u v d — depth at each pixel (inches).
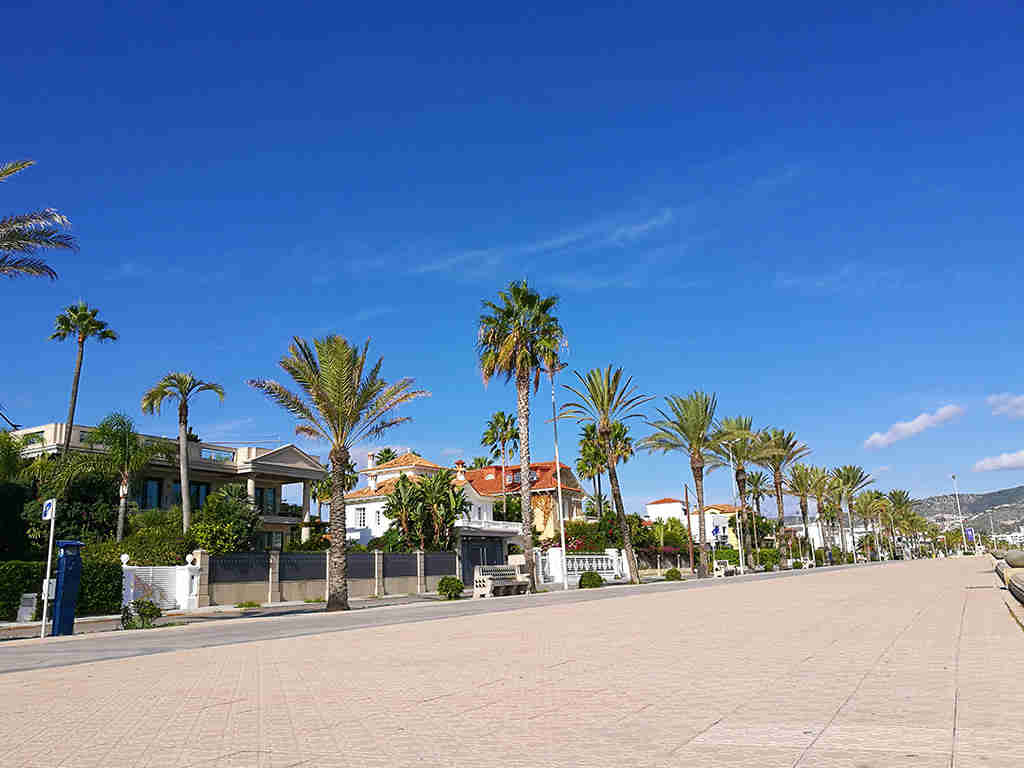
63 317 1852.9
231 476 1991.9
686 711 244.8
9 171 823.7
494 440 3395.7
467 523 2199.8
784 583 1314.0
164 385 1626.5
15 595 979.3
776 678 307.3
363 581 1493.6
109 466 1579.7
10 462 1470.2
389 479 2701.8
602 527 2723.9
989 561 3085.6
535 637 525.7
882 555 5836.6
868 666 332.2
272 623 848.9
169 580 1177.4
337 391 1112.2
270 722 248.2
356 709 268.7
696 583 1600.6
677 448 2154.3
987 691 261.4
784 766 173.9
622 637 502.6
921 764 171.3
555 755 192.5
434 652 455.2
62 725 254.7
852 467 4190.5
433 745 208.4
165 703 295.4
